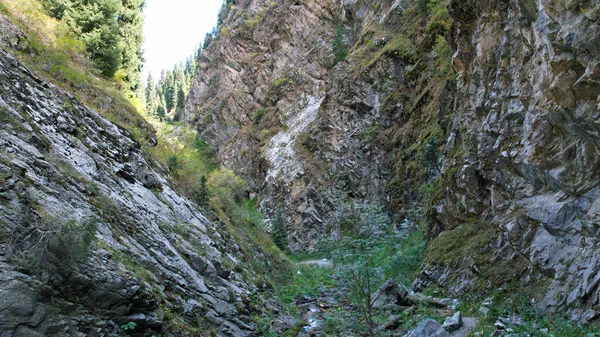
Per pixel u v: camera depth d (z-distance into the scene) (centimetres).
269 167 4622
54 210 634
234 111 6331
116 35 1819
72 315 545
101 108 1389
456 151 1741
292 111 5278
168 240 1030
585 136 900
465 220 1525
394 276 1288
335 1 5622
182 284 894
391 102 3444
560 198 996
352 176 3531
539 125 1041
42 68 1257
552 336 787
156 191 1233
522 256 1095
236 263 1345
